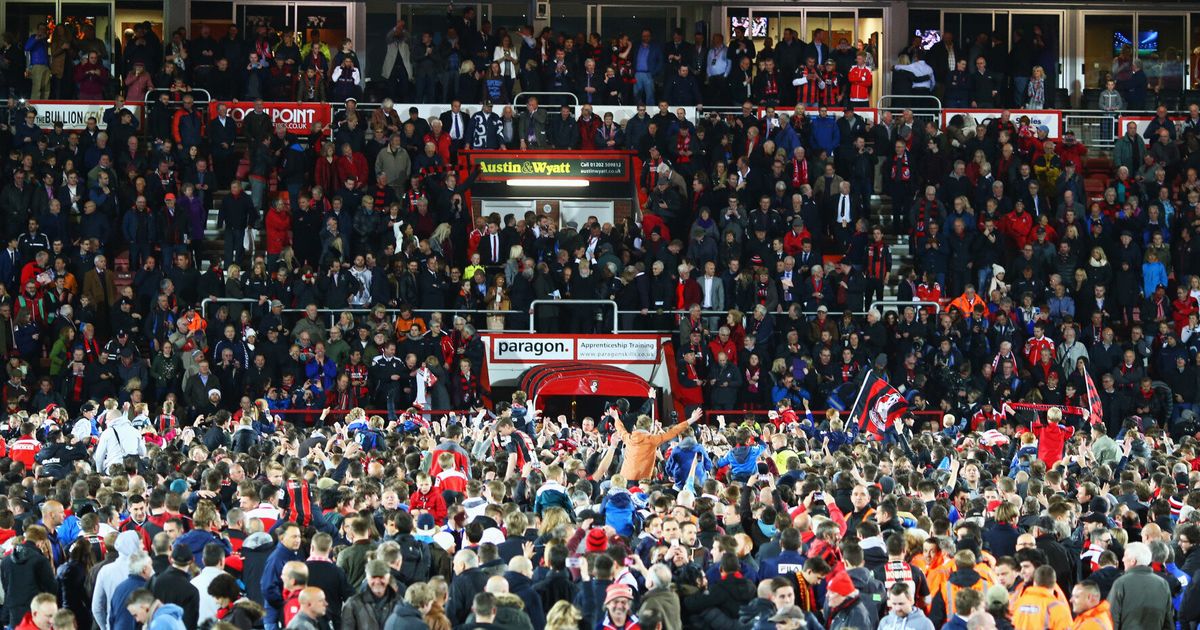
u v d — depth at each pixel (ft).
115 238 164.45
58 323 150.92
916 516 71.92
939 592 62.28
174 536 66.23
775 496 74.64
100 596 62.23
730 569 59.57
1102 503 74.59
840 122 176.76
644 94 192.54
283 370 143.74
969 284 161.38
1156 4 214.69
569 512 74.02
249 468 83.46
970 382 146.30
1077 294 162.61
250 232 163.63
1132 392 150.41
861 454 92.84
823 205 170.30
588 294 156.66
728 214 165.17
